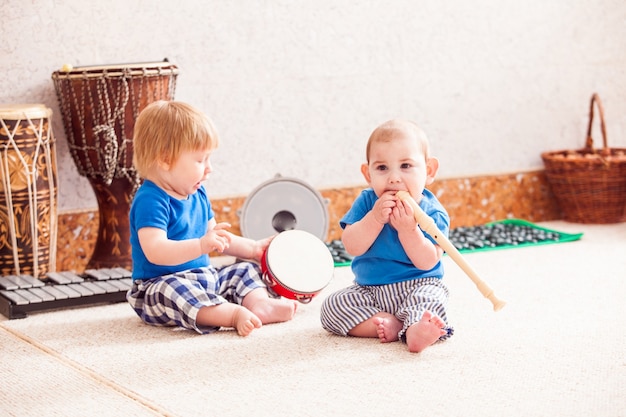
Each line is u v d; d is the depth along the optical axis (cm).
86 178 308
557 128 389
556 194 379
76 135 290
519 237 332
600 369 179
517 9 375
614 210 367
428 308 201
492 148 378
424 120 364
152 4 314
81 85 282
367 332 208
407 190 204
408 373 180
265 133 338
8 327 230
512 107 379
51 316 241
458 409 158
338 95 348
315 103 345
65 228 311
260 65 334
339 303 211
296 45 339
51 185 284
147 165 221
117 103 283
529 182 385
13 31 297
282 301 229
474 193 375
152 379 181
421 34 359
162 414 160
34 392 175
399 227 202
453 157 371
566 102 389
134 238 227
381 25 352
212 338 213
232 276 236
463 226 374
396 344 202
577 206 370
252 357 195
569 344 197
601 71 393
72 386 178
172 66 293
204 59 325
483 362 186
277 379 179
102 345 210
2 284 257
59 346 210
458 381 174
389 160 203
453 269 287
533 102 383
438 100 365
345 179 354
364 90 352
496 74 374
